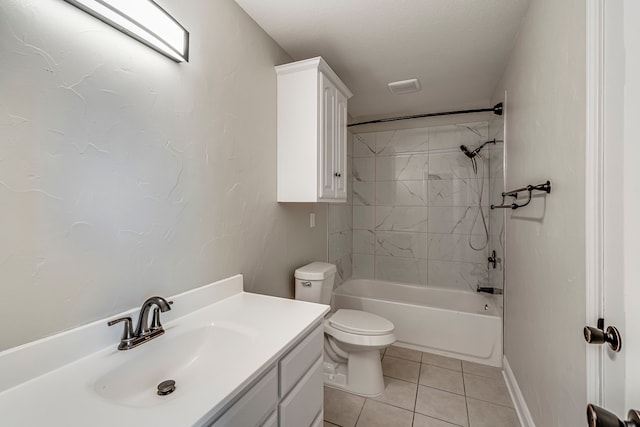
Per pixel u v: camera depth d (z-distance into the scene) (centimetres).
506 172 205
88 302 84
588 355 81
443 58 200
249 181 156
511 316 191
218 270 134
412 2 144
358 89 254
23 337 71
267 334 98
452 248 308
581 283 90
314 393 113
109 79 89
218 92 134
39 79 73
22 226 71
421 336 242
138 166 98
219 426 66
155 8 97
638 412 53
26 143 71
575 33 93
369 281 329
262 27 165
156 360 90
